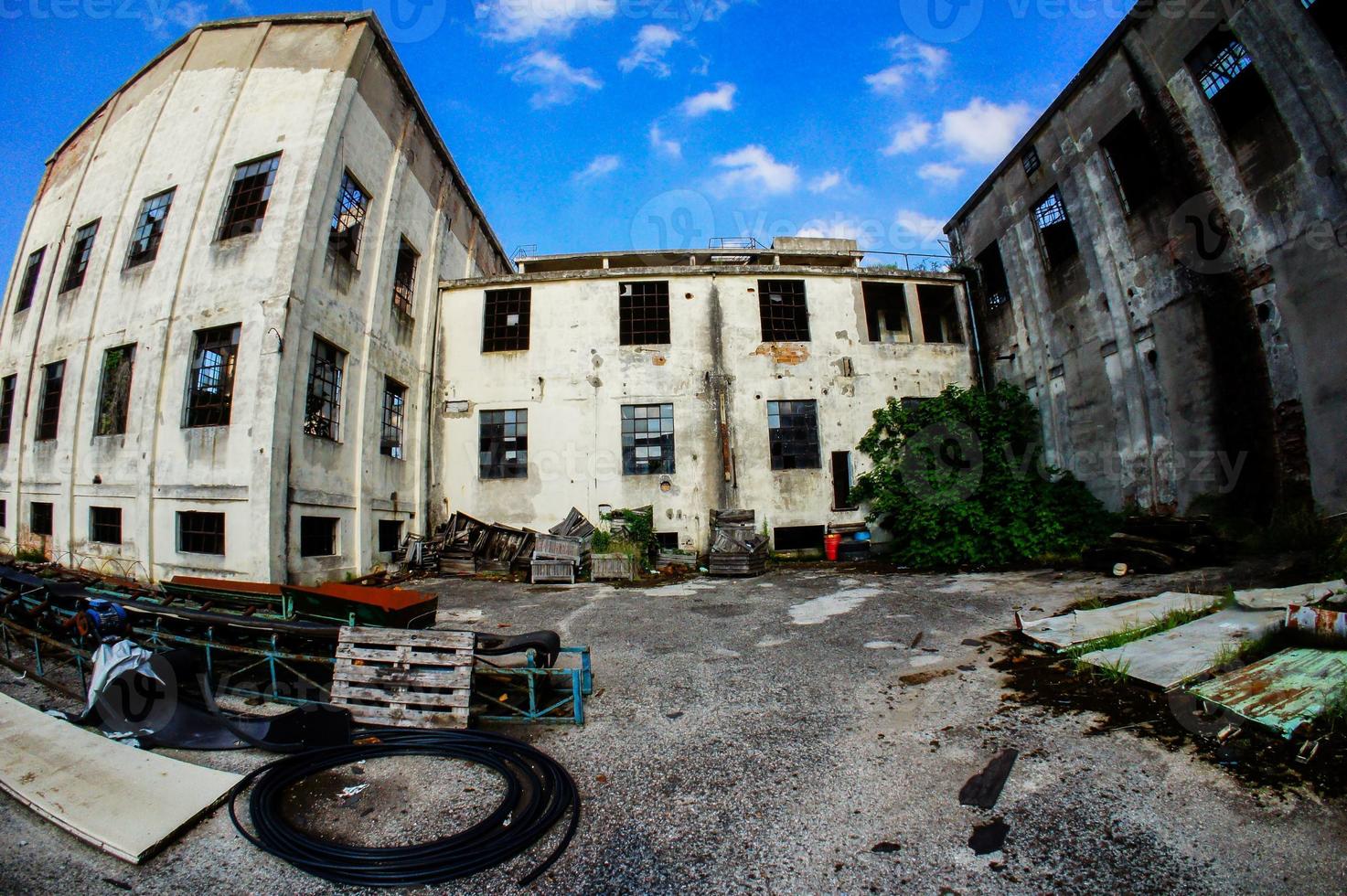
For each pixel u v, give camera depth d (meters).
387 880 2.30
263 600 5.16
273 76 10.45
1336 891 2.06
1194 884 2.16
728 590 9.09
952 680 4.41
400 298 12.31
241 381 8.66
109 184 11.51
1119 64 10.49
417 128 12.78
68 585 5.07
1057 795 2.78
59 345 11.12
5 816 2.81
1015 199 13.27
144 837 2.57
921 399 13.62
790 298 13.91
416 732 3.62
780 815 2.75
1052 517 10.06
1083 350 11.50
